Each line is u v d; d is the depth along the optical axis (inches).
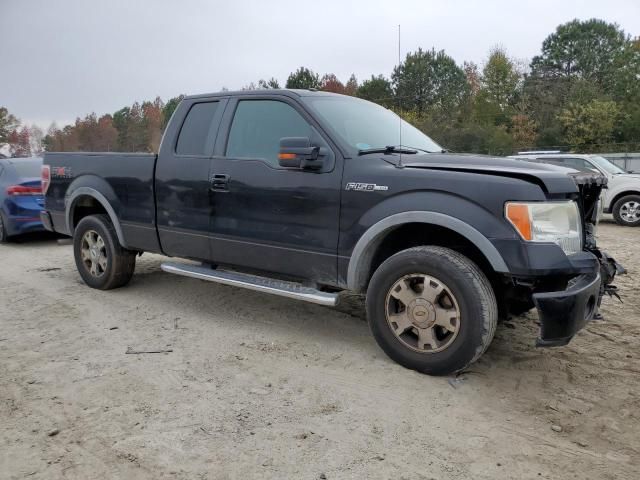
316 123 165.2
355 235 152.5
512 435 119.1
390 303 149.2
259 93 181.3
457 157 156.9
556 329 126.9
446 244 154.3
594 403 133.3
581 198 146.2
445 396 135.5
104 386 141.5
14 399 135.0
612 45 2377.0
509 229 130.6
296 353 163.3
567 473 106.0
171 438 117.0
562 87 1785.2
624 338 176.2
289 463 108.4
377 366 152.3
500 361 157.0
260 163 172.9
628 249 346.9
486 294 135.1
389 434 118.9
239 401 133.4
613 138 1615.4
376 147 168.1
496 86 1732.3
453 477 104.5
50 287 243.0
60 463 108.6
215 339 175.9
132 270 232.5
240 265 182.2
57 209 245.6
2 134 2208.4
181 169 192.7
